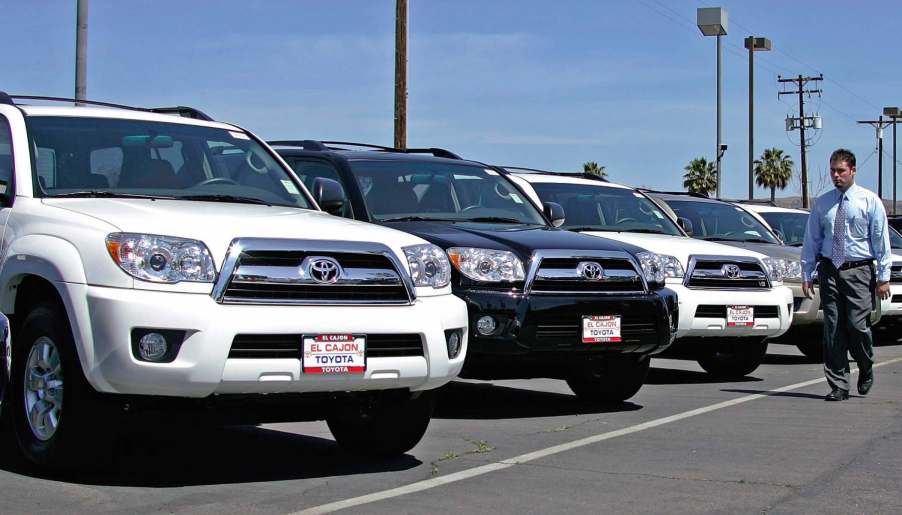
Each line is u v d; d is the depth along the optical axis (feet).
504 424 26.96
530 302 26.40
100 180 22.56
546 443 24.06
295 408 21.07
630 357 29.09
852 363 42.91
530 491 19.08
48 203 21.09
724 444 23.67
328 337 19.13
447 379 20.97
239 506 17.95
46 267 19.47
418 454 22.82
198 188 23.53
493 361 26.58
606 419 27.71
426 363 20.33
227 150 25.09
